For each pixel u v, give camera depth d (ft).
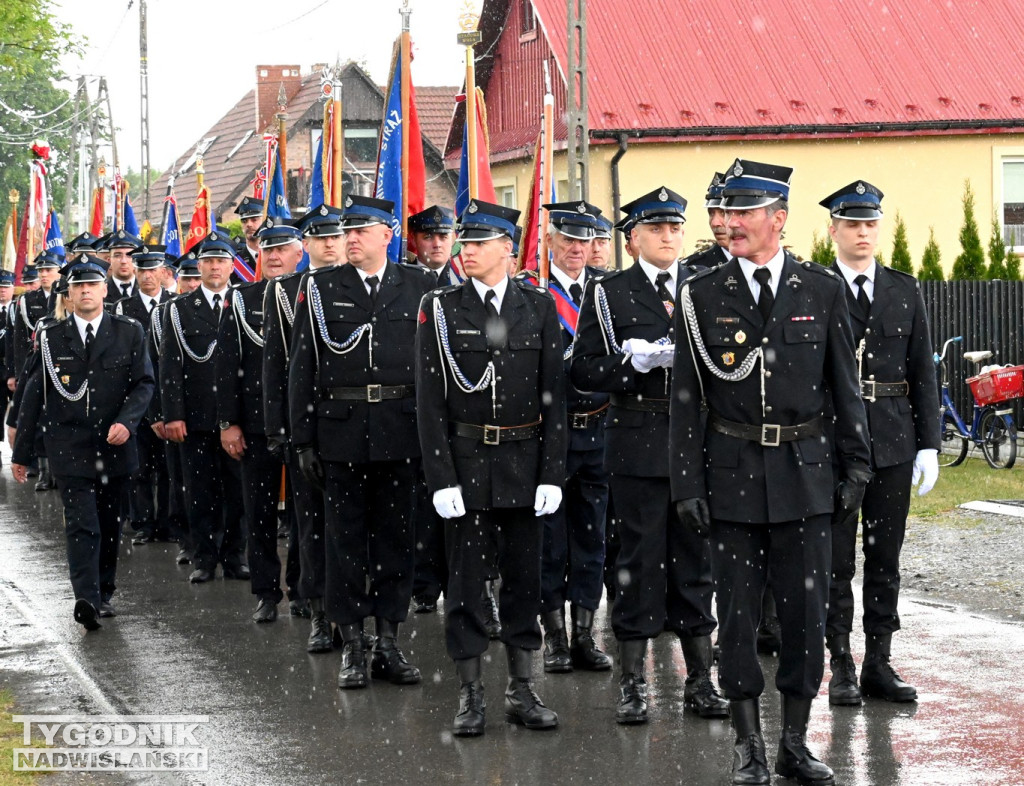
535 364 21.45
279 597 29.19
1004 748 19.38
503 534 21.57
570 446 24.56
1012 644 25.07
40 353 28.71
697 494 18.76
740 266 18.79
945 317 53.47
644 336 22.17
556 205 26.16
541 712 21.20
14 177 219.20
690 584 21.75
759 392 18.56
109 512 29.48
